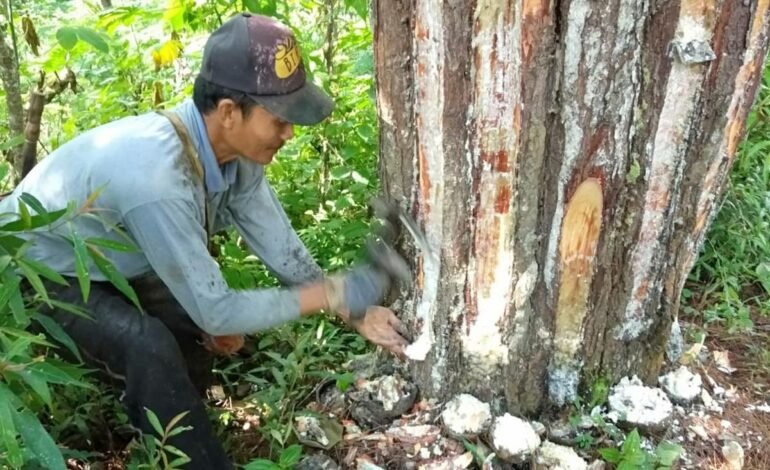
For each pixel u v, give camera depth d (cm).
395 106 200
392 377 230
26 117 335
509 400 220
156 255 189
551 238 201
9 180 329
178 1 304
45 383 152
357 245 284
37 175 204
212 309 193
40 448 147
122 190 185
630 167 196
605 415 223
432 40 182
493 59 179
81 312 176
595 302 212
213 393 247
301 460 214
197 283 191
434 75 185
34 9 433
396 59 195
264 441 226
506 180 191
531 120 185
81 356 205
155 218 185
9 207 208
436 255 206
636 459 200
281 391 227
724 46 189
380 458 217
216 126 196
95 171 189
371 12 198
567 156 191
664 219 206
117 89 353
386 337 219
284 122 195
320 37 348
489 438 213
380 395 226
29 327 209
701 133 201
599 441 218
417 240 209
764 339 269
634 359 227
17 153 313
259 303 196
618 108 186
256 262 286
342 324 265
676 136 195
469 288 207
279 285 276
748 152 318
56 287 205
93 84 384
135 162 186
